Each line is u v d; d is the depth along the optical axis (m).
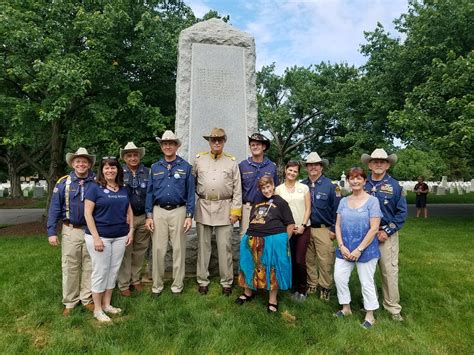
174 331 3.45
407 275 5.32
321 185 4.47
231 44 5.65
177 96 5.46
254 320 3.69
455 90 9.89
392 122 11.08
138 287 4.69
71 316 3.72
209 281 4.68
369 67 15.35
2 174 32.91
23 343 3.25
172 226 4.30
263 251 3.93
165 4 10.90
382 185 3.93
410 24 13.52
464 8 10.73
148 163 10.15
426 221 11.49
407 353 3.12
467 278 5.17
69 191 3.91
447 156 11.70
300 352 3.13
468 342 3.34
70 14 9.25
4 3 8.40
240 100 5.56
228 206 4.44
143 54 9.43
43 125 10.09
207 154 4.60
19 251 7.04
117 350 3.07
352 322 3.67
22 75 8.49
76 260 3.93
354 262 3.82
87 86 9.28
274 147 26.44
